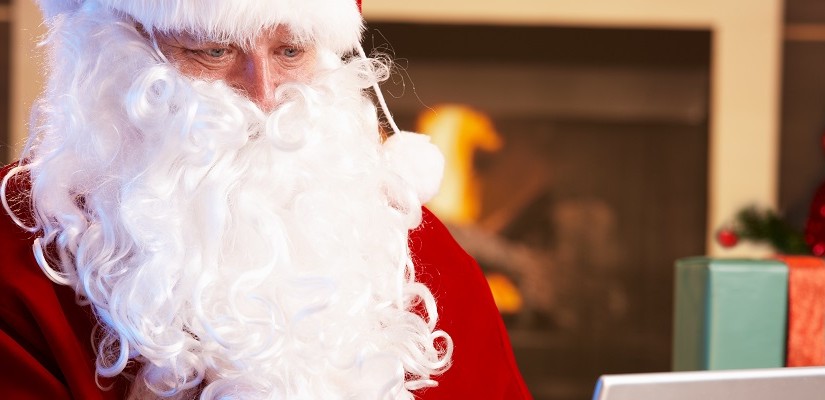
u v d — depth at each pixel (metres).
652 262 4.83
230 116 1.40
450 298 1.58
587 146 4.80
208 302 1.39
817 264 1.93
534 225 4.83
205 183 1.39
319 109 1.44
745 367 1.91
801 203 4.79
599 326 4.86
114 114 1.43
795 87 4.77
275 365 1.39
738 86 4.71
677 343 2.00
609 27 4.70
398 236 1.49
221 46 1.42
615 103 4.75
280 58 1.46
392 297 1.49
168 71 1.41
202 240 1.39
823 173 4.77
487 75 4.72
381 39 4.68
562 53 4.72
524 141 4.78
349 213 1.46
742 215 4.02
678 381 1.30
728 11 4.68
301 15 1.42
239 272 1.40
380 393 1.43
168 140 1.40
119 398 1.43
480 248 4.82
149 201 1.39
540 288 4.86
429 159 1.56
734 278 1.91
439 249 1.61
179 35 1.41
